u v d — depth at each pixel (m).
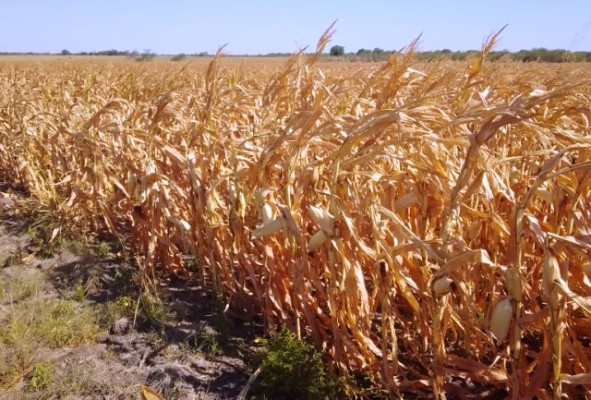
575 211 2.54
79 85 11.66
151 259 4.29
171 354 3.54
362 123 2.88
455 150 3.94
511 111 2.34
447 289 2.59
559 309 2.30
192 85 9.45
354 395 3.03
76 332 3.71
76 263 4.92
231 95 6.13
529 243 3.35
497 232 3.08
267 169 3.61
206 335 3.70
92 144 5.42
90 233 5.75
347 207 3.06
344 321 3.17
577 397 2.78
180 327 3.89
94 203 5.68
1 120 8.24
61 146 6.93
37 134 7.26
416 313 3.16
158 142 4.64
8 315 3.92
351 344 3.15
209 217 4.04
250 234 4.17
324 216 2.97
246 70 13.61
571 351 2.62
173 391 3.14
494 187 3.01
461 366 3.04
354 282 3.04
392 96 3.94
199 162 4.58
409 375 3.30
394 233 3.20
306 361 3.12
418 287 3.17
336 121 3.19
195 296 4.43
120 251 5.30
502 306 2.40
